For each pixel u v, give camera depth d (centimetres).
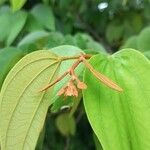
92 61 36
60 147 90
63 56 39
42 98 36
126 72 36
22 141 36
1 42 67
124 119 35
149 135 35
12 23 66
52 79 37
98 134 35
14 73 35
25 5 90
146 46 64
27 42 60
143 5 99
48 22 71
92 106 35
